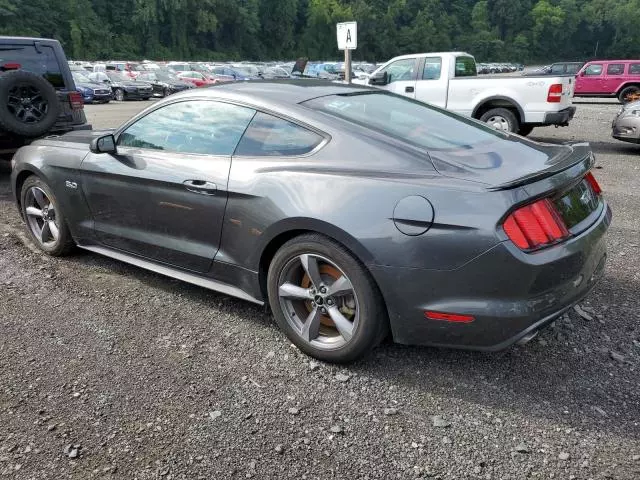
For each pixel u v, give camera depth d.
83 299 3.95
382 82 12.00
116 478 2.32
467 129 3.53
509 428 2.61
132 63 42.78
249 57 110.69
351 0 119.44
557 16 130.75
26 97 6.90
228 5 104.69
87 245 4.45
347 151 3.03
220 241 3.46
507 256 2.54
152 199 3.74
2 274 4.36
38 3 80.44
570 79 10.67
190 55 99.81
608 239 5.23
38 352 3.25
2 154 7.34
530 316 2.63
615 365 3.11
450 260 2.63
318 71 46.78
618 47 133.25
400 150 2.96
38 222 4.85
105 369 3.09
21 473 2.34
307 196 2.98
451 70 11.18
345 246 2.88
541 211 2.67
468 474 2.33
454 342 2.77
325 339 3.14
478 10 131.00
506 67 79.94
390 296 2.79
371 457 2.43
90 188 4.15
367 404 2.79
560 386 2.92
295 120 3.24
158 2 94.81
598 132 13.59
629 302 3.88
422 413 2.72
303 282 3.20
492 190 2.60
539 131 13.92
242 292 3.50
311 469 2.37
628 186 7.51
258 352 3.28
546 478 2.30
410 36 123.25
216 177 3.38
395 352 3.27
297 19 118.88
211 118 3.59
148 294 4.04
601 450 2.46
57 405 2.78
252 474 2.34
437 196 2.68
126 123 4.06
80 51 83.12
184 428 2.62
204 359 3.20
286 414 2.72
